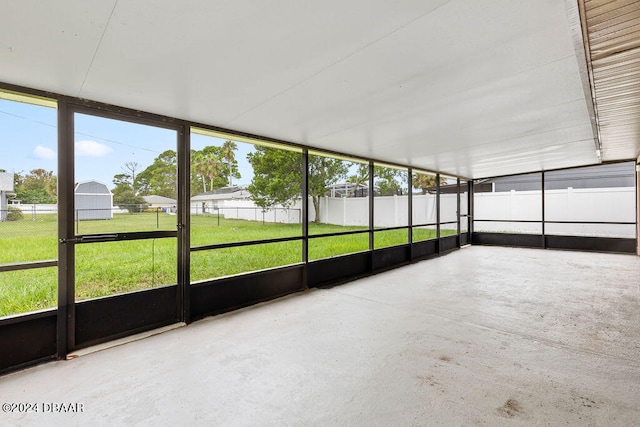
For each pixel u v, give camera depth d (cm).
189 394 197
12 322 222
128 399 191
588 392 198
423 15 150
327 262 476
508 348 259
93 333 262
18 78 216
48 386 204
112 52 180
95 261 359
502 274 535
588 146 489
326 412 180
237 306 362
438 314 340
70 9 138
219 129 351
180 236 316
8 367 222
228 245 356
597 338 277
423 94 257
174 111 293
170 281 370
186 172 320
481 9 145
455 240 843
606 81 245
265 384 208
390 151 501
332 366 231
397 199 1065
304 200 448
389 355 248
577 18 155
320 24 155
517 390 200
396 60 197
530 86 243
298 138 409
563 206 855
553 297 400
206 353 252
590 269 564
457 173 802
